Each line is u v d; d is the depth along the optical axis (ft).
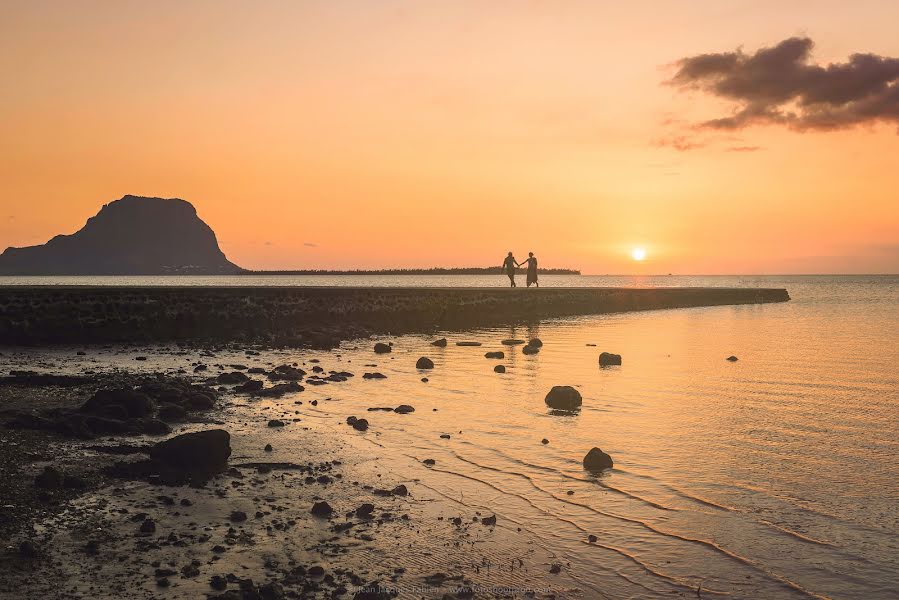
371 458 43.55
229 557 28.45
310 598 25.16
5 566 26.55
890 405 60.59
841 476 39.58
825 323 165.68
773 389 69.00
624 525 32.53
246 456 43.45
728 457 43.60
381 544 30.27
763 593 25.93
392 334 135.64
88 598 24.50
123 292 118.73
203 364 83.05
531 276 192.34
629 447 46.19
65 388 62.08
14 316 104.88
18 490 34.58
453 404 61.21
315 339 116.26
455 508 34.83
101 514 32.53
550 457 43.80
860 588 26.18
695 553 29.37
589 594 25.88
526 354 100.32
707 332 140.05
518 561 28.66
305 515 33.55
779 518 33.22
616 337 128.77
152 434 47.47
